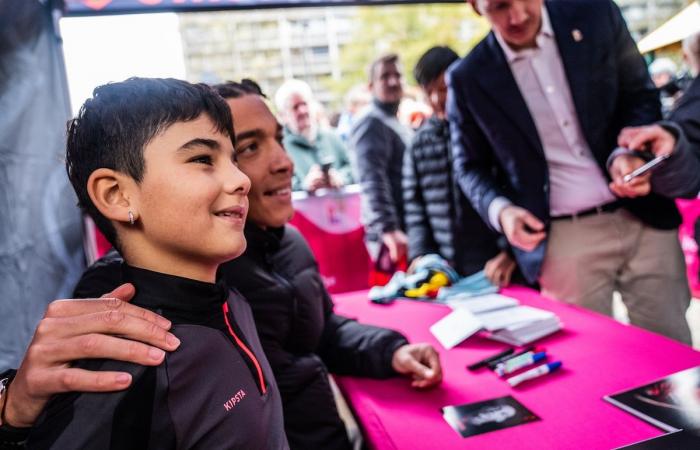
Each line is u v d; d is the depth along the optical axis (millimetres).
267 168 985
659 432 708
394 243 2594
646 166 1180
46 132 1349
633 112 1515
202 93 562
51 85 1446
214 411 502
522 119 1518
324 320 1214
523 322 1117
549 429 751
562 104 1497
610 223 1560
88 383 451
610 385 865
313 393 992
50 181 1341
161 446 463
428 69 1994
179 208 512
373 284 2738
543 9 1444
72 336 498
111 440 442
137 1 1668
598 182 1542
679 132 1238
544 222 1569
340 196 2846
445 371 1021
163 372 474
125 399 452
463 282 1648
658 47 1776
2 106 1090
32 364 495
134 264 557
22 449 541
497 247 1999
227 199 542
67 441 440
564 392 858
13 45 1197
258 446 539
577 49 1438
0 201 1017
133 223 533
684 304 1635
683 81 2236
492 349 1112
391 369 1031
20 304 1038
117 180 520
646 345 1015
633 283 1621
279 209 1021
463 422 801
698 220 1909
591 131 1489
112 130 512
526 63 1480
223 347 550
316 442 970
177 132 514
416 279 1627
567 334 1123
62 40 1562
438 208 2102
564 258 1608
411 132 2838
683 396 778
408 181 2266
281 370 958
